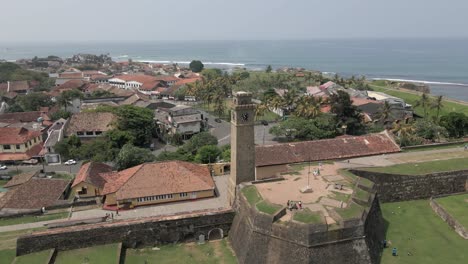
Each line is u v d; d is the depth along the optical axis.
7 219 59.59
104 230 49.78
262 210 45.22
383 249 47.25
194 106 160.75
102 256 47.06
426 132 92.75
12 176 83.06
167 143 111.31
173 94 179.88
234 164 57.28
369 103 126.81
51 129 108.69
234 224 52.62
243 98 55.03
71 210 62.34
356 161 67.81
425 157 69.94
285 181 56.12
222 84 170.38
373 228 47.78
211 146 84.88
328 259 41.72
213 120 135.50
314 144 70.81
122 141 96.56
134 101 145.12
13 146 93.12
